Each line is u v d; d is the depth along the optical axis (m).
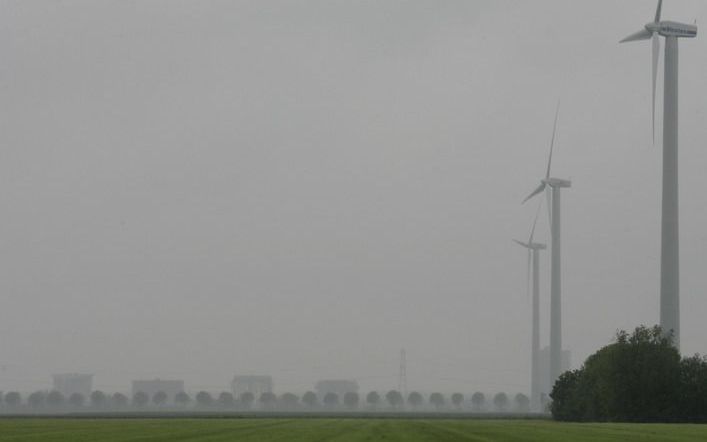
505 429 86.06
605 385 128.50
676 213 127.88
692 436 68.12
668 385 125.81
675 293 127.62
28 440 64.50
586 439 63.31
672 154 128.75
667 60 131.75
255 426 100.06
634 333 131.88
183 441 63.06
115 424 110.00
